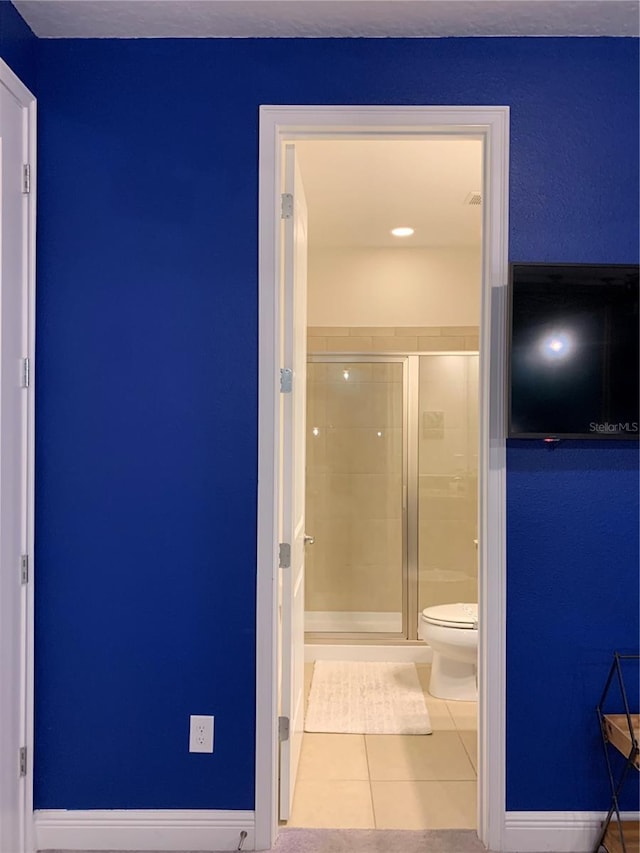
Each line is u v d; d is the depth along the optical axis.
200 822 2.26
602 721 2.21
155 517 2.28
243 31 2.22
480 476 2.33
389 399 4.36
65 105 2.28
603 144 2.25
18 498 2.17
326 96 2.26
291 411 2.41
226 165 2.27
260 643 2.26
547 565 2.25
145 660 2.28
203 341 2.28
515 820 2.24
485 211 2.29
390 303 4.53
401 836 2.33
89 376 2.28
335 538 4.39
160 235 2.28
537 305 2.15
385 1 2.05
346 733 3.18
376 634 4.35
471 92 2.25
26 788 2.21
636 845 2.11
